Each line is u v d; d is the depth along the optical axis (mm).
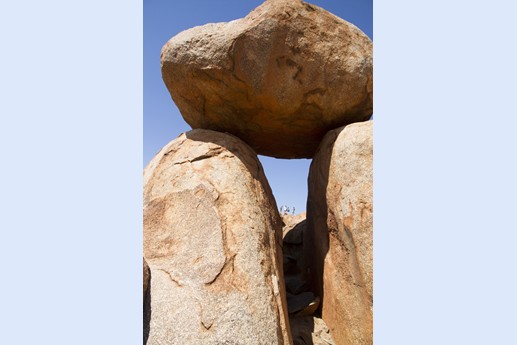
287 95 3625
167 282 2594
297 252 5020
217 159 3404
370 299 3021
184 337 2299
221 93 3676
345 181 3398
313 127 4039
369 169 3219
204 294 2502
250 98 3660
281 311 2750
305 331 3471
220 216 2967
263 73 3479
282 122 3939
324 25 3600
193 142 3674
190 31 3613
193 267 2691
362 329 3102
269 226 3273
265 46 3400
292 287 4293
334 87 3695
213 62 3461
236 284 2604
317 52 3555
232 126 4035
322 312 3730
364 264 3096
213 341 2297
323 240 3820
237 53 3406
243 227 2932
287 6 3426
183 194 3168
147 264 2650
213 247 2787
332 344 3406
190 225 2977
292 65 3521
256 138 4250
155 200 3246
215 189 3141
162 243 2945
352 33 3766
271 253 3068
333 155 3625
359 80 3742
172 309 2416
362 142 3334
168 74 3750
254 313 2496
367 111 4023
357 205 3217
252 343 2361
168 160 3611
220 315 2408
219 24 3619
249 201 3168
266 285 2721
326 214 3736
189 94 3828
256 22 3369
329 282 3615
